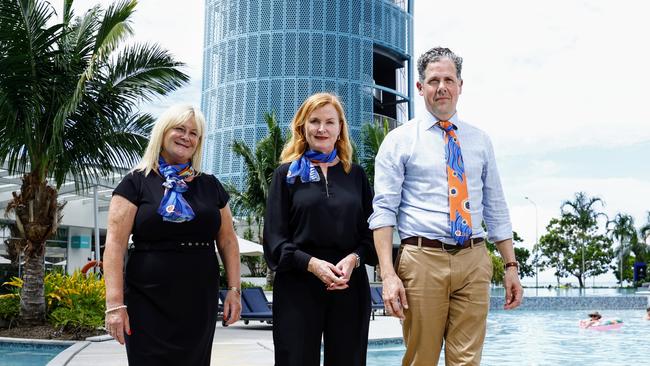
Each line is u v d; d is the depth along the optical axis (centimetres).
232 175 5066
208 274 315
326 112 328
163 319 305
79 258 2672
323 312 316
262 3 5281
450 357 323
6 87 1021
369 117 5172
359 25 5291
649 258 5641
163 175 318
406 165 328
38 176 1088
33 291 1077
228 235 341
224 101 5303
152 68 1123
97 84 1092
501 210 345
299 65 5141
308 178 322
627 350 1082
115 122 1125
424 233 321
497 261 4025
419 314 319
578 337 1330
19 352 902
